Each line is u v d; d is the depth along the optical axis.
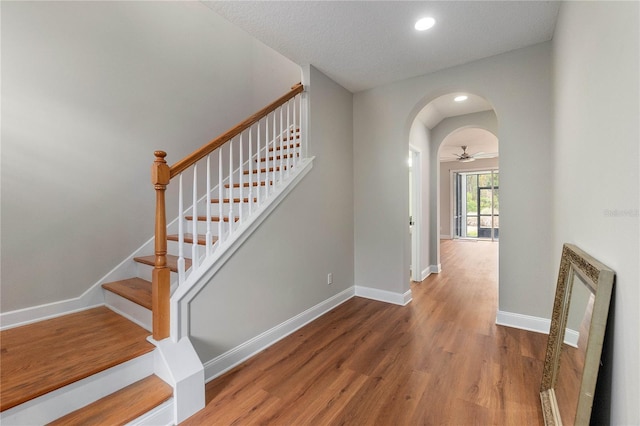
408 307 3.25
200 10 3.13
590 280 1.18
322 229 3.07
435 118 4.58
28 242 2.02
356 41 2.46
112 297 2.29
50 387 1.32
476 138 6.44
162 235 1.74
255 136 3.76
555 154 2.22
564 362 1.42
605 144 1.12
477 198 10.04
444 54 2.68
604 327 1.02
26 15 1.96
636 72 0.84
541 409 1.60
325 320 2.91
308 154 2.91
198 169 3.09
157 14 2.74
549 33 2.34
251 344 2.25
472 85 2.82
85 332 1.87
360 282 3.63
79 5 2.21
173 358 1.65
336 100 3.29
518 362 2.08
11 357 1.56
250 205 2.31
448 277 4.63
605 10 1.12
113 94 2.42
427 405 1.66
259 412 1.63
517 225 2.64
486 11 2.07
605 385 1.07
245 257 2.21
